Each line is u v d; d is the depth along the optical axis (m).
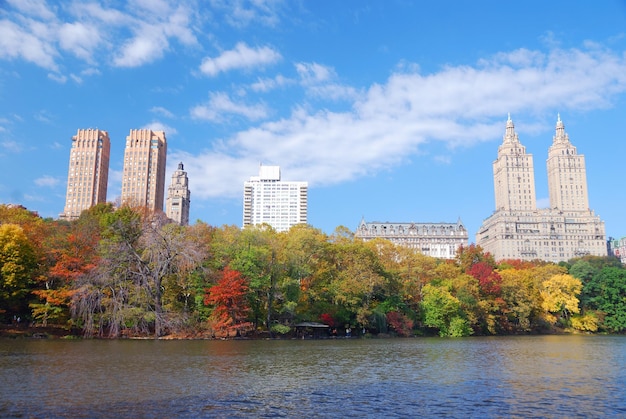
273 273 90.69
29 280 75.88
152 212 105.19
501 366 47.25
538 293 135.50
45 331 76.56
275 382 35.97
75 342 66.56
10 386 32.16
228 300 81.31
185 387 33.03
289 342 78.81
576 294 144.00
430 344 79.50
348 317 101.06
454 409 27.83
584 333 138.25
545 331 138.38
